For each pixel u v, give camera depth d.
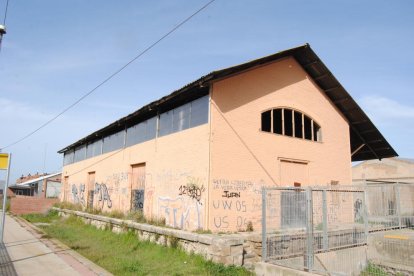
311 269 7.60
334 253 9.55
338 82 14.88
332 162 15.27
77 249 10.99
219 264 8.35
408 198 13.16
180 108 12.86
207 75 10.54
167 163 13.16
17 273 7.88
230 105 11.73
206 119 11.26
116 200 17.66
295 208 8.77
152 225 12.03
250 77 12.55
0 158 11.09
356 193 11.87
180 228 11.59
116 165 18.28
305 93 14.77
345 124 16.47
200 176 11.12
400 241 10.41
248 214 11.54
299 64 14.76
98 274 7.90
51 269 8.30
